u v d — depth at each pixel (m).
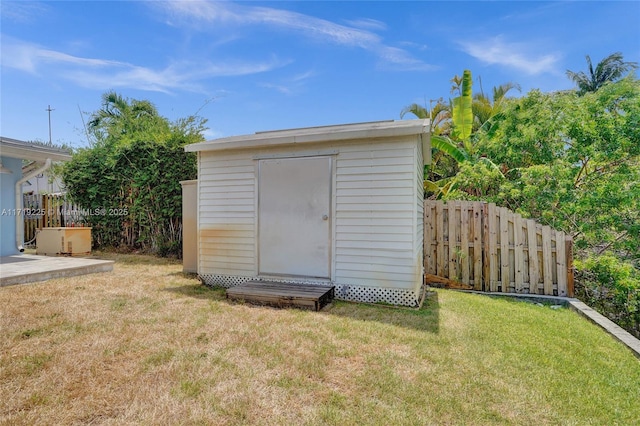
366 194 4.75
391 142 4.61
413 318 4.11
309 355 2.99
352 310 4.39
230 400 2.28
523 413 2.22
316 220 5.04
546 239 5.53
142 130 11.55
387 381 2.57
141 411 2.14
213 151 5.68
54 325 3.57
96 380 2.50
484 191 7.50
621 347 3.34
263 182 5.35
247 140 5.20
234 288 4.86
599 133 6.29
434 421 2.11
